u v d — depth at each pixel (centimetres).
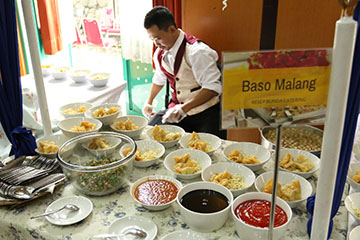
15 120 131
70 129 152
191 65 209
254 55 62
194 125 221
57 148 131
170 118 191
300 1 207
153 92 253
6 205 101
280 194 98
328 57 63
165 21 197
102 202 103
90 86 255
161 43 207
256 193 94
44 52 336
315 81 64
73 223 92
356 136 135
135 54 319
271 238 75
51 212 95
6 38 120
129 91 350
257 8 222
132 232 88
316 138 155
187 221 89
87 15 553
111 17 523
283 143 151
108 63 510
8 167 117
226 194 95
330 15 201
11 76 125
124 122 162
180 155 126
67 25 357
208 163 121
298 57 62
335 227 92
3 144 178
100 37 514
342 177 84
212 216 86
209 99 202
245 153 131
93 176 101
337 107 64
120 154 118
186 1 248
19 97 129
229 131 263
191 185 98
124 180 107
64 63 372
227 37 241
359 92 74
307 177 114
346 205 93
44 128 146
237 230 86
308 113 67
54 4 323
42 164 119
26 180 106
